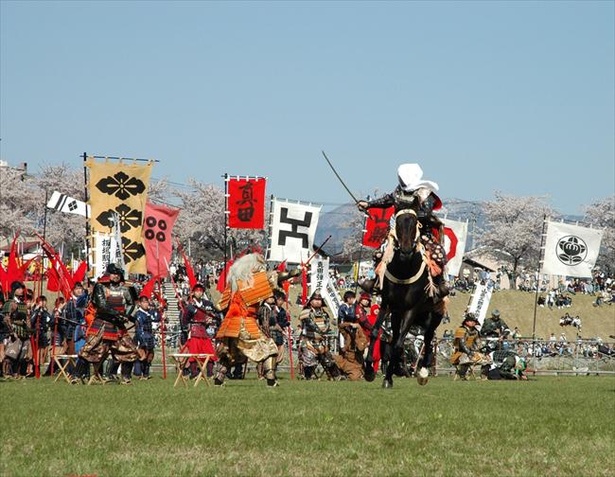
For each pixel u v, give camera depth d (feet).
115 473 28.53
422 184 68.18
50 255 106.93
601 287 391.65
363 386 74.13
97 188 117.91
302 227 126.00
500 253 473.67
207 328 103.19
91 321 82.69
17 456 31.35
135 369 101.71
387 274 67.77
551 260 143.54
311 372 105.19
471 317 114.62
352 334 104.47
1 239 380.17
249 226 123.13
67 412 45.44
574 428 40.27
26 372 98.99
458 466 30.48
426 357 74.74
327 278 129.08
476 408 48.78
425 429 39.22
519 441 36.09
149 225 119.75
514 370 114.11
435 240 69.97
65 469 29.14
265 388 69.10
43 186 409.28
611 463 31.35
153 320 103.60
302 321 105.50
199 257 449.89
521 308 355.97
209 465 30.09
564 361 150.20
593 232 143.43
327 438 36.29
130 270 118.21
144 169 118.42
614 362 151.02
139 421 41.27
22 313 94.84
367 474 29.01
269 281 69.05
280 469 29.66
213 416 43.50
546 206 460.96
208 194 431.84
